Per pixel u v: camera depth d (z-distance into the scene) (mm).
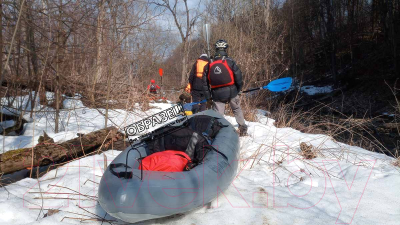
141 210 2828
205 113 5074
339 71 21906
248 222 3232
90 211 3496
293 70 20719
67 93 7500
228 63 5727
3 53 4855
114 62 7164
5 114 6387
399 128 9766
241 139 6117
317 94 18781
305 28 23578
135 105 7891
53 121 6852
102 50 6363
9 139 5555
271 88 6176
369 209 3529
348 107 15391
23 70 5746
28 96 6535
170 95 12180
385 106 14336
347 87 19156
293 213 3445
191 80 6934
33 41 5375
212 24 15297
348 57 22922
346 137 8203
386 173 4430
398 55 16984
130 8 6723
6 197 3707
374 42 20281
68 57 5879
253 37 11531
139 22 6801
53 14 5387
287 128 7250
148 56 7648
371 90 17031
